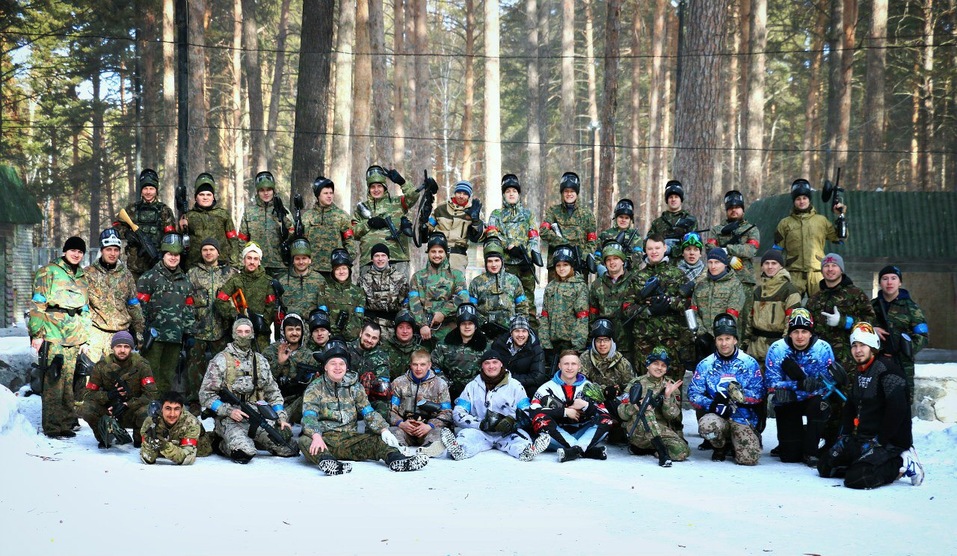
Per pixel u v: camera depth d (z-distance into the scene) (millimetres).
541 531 5578
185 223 10766
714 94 15578
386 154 25906
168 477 7094
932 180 41094
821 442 9055
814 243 10828
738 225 11102
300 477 7277
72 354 8914
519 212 11320
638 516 5996
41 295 8797
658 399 8508
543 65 46062
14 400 8539
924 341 8984
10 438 7949
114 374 8414
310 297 10273
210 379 8117
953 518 5980
